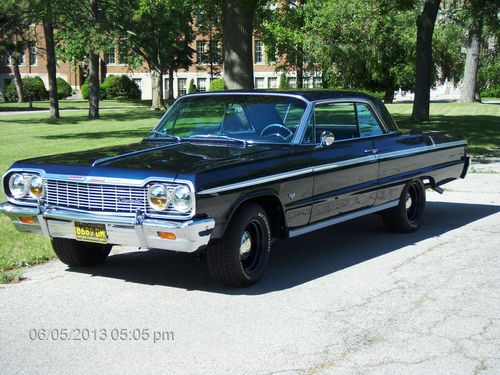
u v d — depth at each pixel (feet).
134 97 218.38
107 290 19.44
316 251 24.34
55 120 111.65
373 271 21.50
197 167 17.88
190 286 19.84
